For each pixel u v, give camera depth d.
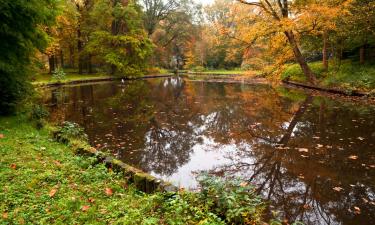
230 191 4.05
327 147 8.22
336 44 22.33
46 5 9.85
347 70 20.42
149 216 3.93
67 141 7.42
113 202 4.25
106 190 4.62
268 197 5.57
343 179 6.21
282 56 20.98
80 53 37.28
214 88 26.48
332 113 12.67
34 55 10.42
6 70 8.52
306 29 19.62
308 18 17.86
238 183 4.23
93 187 4.77
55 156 6.18
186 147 8.84
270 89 24.25
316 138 9.07
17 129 8.12
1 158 5.61
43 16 9.16
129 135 9.95
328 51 26.31
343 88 17.91
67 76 34.62
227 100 18.31
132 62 39.38
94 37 36.34
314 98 17.27
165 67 63.25
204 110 14.91
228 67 55.25
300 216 4.86
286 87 24.62
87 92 22.70
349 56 23.75
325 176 6.39
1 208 3.83
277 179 6.37
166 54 55.91
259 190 5.88
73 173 5.29
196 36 54.38
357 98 16.06
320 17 17.72
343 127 10.23
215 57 55.66
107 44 37.69
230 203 3.75
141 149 8.50
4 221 3.53
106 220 3.77
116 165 5.68
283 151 8.14
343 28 19.08
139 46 39.31
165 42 53.22
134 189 4.93
